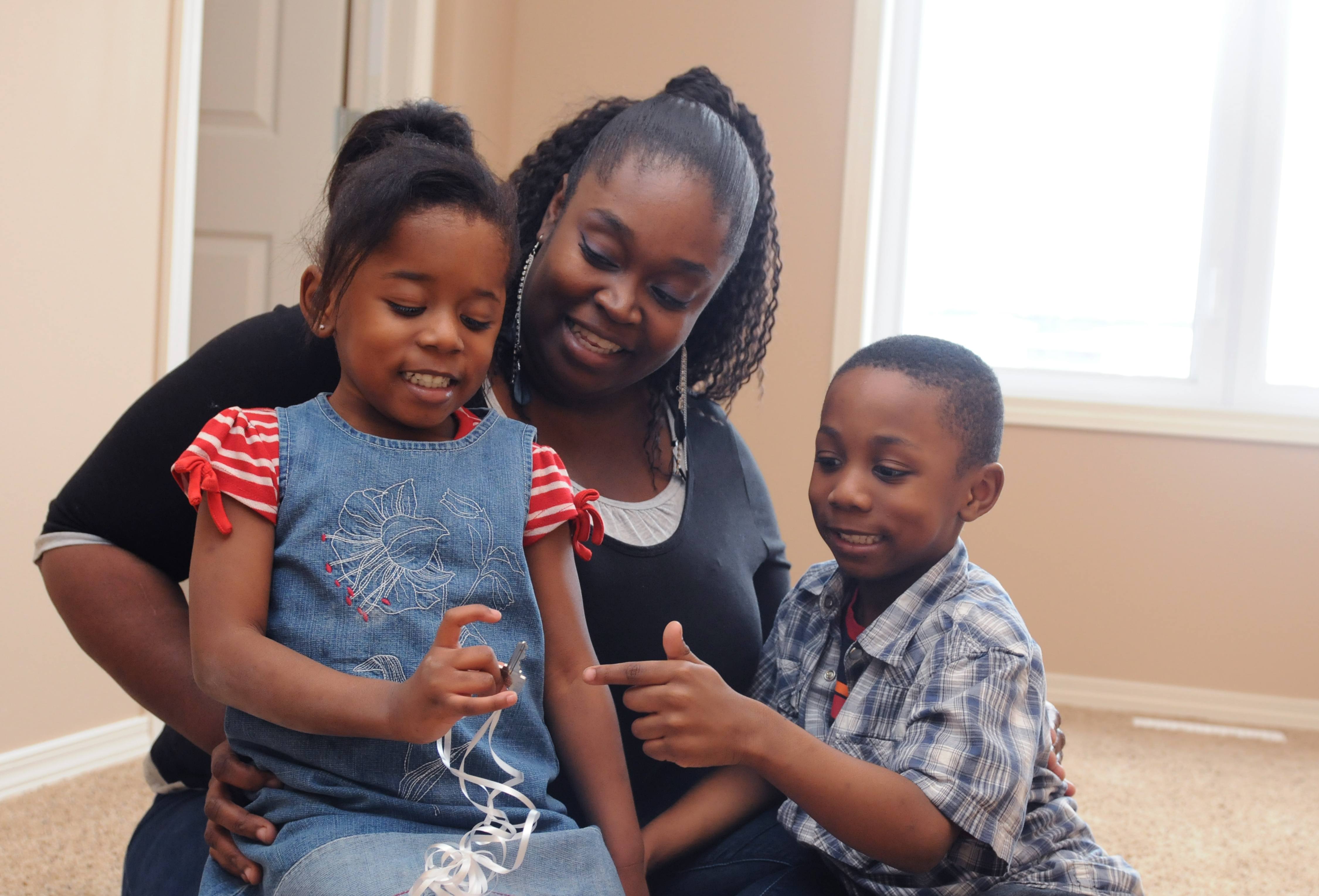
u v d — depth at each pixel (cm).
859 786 95
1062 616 333
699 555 115
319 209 108
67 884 169
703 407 132
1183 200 347
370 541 90
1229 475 326
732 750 92
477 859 79
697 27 339
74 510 105
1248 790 255
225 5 277
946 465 114
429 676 77
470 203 93
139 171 216
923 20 357
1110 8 350
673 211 104
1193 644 328
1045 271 356
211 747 98
